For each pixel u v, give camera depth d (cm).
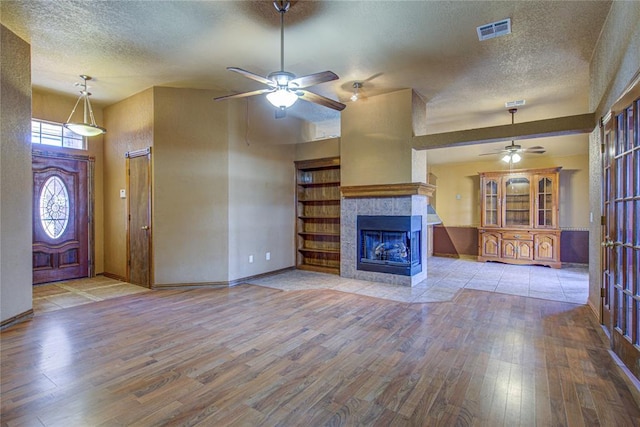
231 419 188
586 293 471
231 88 495
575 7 294
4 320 324
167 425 183
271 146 588
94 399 208
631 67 246
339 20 315
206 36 345
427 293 466
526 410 197
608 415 192
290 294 459
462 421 187
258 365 253
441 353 274
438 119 630
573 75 436
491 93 502
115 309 391
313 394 214
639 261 235
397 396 212
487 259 772
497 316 368
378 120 522
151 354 271
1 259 321
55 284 517
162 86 482
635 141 240
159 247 482
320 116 636
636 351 231
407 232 502
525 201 740
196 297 443
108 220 572
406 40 353
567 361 260
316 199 643
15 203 336
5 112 322
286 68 422
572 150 721
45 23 318
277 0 282
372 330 325
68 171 544
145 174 495
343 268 568
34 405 201
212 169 502
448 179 896
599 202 354
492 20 314
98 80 460
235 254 518
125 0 283
